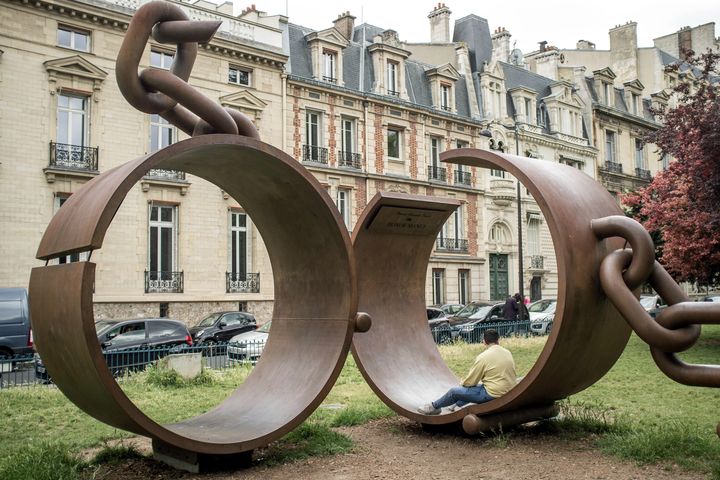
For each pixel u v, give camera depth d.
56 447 6.91
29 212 22.08
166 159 5.79
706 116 16.48
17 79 22.02
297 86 29.30
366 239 8.84
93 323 5.36
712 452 6.19
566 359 6.68
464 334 20.44
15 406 10.47
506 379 7.14
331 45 30.89
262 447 6.95
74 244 5.50
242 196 7.78
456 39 43.44
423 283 9.64
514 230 38.66
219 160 6.80
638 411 8.75
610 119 45.88
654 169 49.25
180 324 17.47
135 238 24.30
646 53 53.69
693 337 5.71
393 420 8.38
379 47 33.16
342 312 7.30
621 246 7.05
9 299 17.94
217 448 5.98
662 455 6.18
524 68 44.31
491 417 7.07
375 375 8.31
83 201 5.96
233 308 26.72
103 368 5.38
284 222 7.71
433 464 6.29
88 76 23.33
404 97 33.78
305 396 6.95
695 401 9.46
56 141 22.89
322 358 7.28
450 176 35.59
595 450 6.58
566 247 6.41
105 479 5.96
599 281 6.58
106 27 23.97
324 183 30.12
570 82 43.66
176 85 6.47
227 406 7.48
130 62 6.41
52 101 22.70
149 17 6.50
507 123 38.50
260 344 17.39
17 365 16.52
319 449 6.76
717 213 16.44
